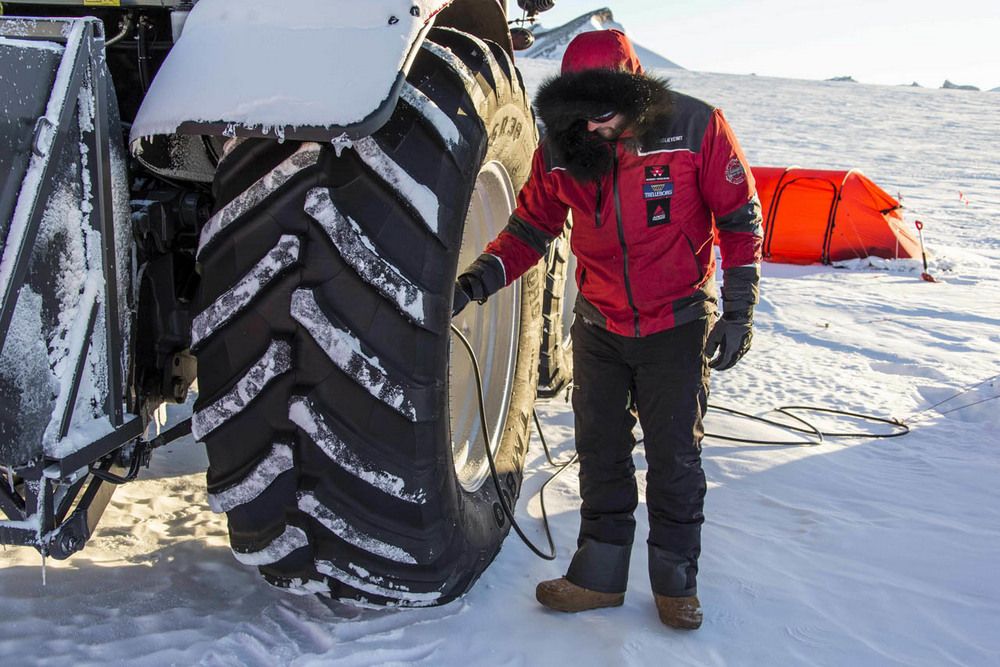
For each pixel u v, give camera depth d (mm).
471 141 1829
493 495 2447
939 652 2188
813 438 3881
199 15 1768
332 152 1675
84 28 1646
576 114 2002
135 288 1886
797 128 40250
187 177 1941
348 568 1859
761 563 2607
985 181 22828
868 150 31406
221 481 1851
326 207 1650
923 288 8266
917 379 4996
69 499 1812
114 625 1978
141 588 2160
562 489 3111
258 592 2193
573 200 2195
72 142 1644
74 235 1665
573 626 2207
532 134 2555
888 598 2438
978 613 2381
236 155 1736
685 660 2084
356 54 1625
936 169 25844
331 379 1725
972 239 12359
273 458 1762
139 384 2008
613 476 2371
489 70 1993
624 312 2244
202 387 1815
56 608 2029
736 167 2117
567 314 4137
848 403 4477
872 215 9484
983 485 3355
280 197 1687
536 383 2977
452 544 1978
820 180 9594
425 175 1722
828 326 6340
